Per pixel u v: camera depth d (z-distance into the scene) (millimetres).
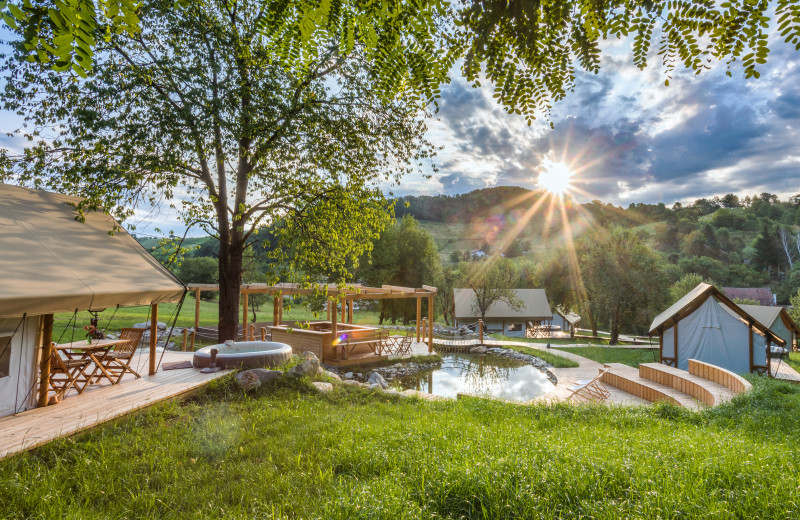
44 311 6129
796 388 10820
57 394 7188
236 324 13234
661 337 19156
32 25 990
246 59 10336
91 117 9438
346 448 5477
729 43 1392
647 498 3527
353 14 1636
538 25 1563
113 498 4395
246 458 5520
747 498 3498
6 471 4695
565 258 49875
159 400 7410
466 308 43594
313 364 10445
